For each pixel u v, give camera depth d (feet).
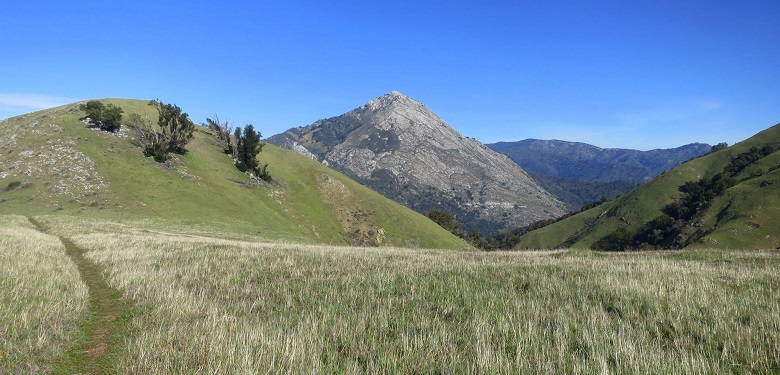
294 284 53.52
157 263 68.18
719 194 465.88
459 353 29.48
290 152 406.41
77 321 35.91
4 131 259.39
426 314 40.37
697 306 41.68
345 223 319.06
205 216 210.38
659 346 31.01
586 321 37.11
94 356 29.19
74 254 81.56
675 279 55.01
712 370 26.94
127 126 275.39
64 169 217.36
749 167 525.34
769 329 34.14
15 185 202.69
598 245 538.47
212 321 35.53
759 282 54.03
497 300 45.03
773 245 344.49
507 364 26.76
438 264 74.38
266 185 301.63
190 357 27.66
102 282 54.44
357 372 26.35
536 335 32.89
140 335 32.32
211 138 342.03
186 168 260.21
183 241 109.29
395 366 26.99
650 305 41.47
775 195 396.37
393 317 39.22
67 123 257.55
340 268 68.39
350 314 39.70
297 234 242.37
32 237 97.50
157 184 229.04
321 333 33.37
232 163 309.42
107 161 233.14
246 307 42.57
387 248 133.28
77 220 164.04
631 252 104.99
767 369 27.25
